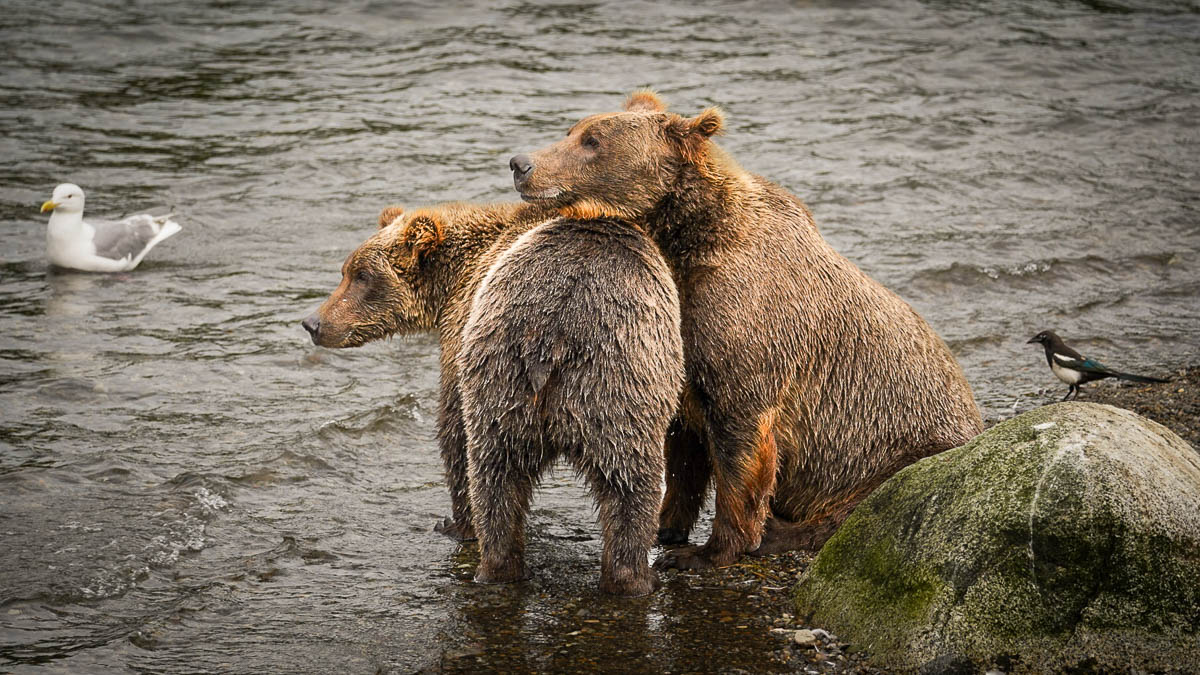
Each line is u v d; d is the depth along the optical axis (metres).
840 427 11.66
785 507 12.12
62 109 26.31
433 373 16.31
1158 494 8.98
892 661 9.21
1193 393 15.23
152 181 23.12
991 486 9.26
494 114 26.80
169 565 11.10
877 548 9.77
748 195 11.01
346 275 12.23
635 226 10.51
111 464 13.13
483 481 10.35
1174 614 8.80
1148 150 26.53
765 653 9.59
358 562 11.30
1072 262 20.62
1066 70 31.19
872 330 11.63
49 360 16.11
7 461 13.13
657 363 9.94
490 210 12.20
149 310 18.11
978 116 28.09
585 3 34.75
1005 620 8.92
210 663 9.44
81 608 10.30
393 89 28.16
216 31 31.47
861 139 26.31
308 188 23.00
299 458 13.52
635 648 9.67
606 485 10.12
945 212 22.89
